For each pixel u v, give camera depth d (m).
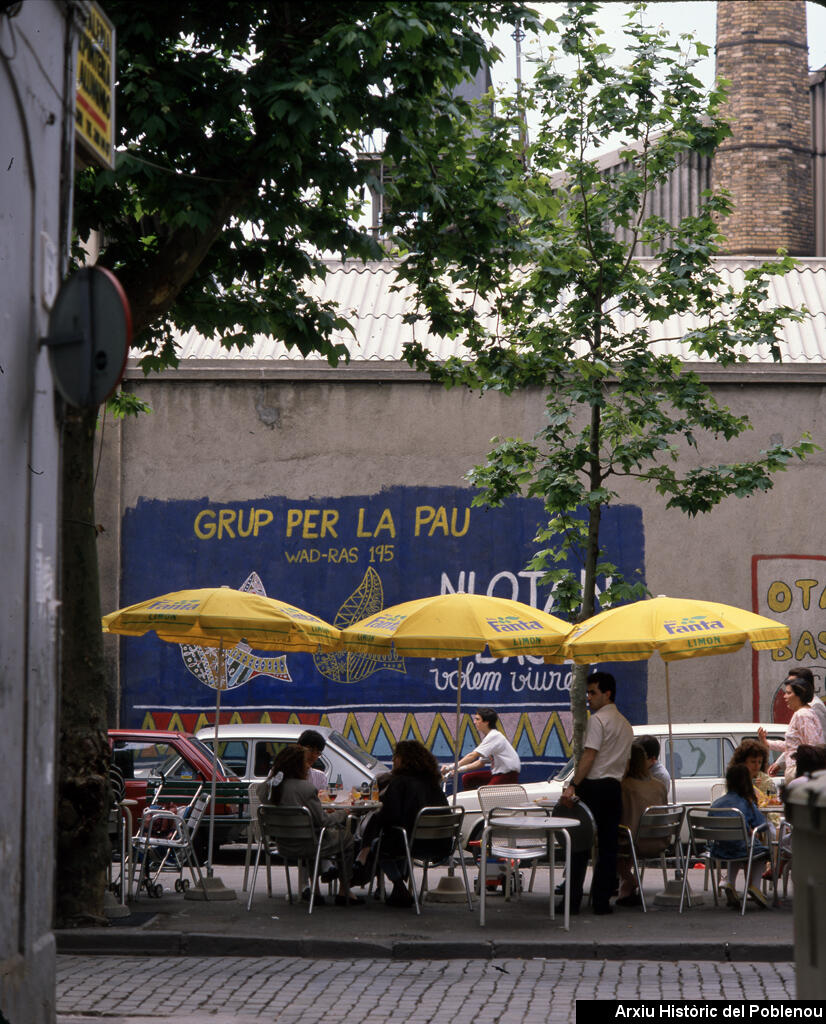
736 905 12.16
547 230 14.56
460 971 9.51
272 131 10.85
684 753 16.64
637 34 14.75
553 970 9.55
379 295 23.72
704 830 11.84
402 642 12.28
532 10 11.30
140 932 10.41
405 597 21.34
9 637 6.83
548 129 14.87
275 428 21.70
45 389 7.49
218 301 12.98
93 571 11.20
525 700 21.03
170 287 11.55
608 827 11.72
